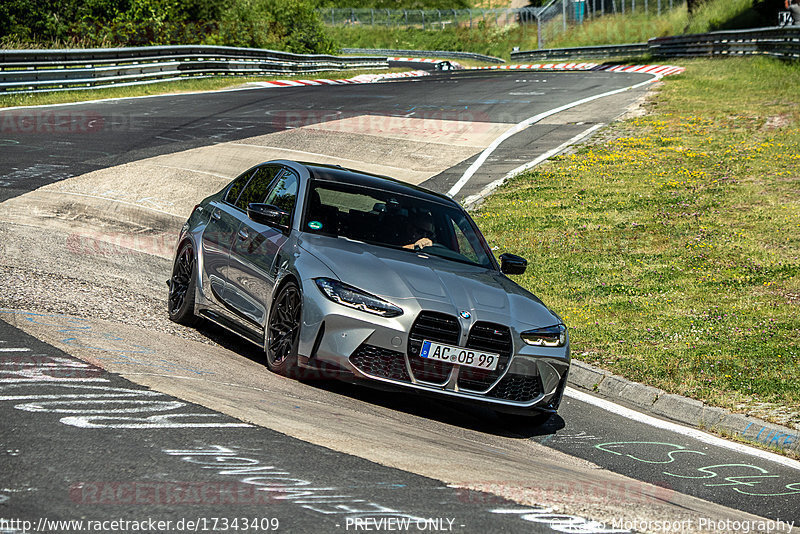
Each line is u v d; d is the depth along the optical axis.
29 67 95.12
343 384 21.97
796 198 57.53
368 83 143.25
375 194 25.64
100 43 137.50
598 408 25.80
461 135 84.88
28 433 13.29
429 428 19.05
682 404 25.98
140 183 53.25
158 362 19.80
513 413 21.08
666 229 51.84
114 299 27.97
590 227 53.22
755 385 27.50
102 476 11.77
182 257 27.88
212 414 15.71
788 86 109.06
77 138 67.56
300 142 75.75
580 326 34.59
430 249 24.11
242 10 178.00
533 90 125.81
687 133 84.31
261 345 22.86
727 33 157.50
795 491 18.80
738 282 40.84
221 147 69.88
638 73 149.88
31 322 21.83
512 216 56.53
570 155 76.00
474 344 20.25
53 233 38.22
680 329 34.03
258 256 23.56
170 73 120.38
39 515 10.13
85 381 16.92
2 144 61.56
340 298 20.06
